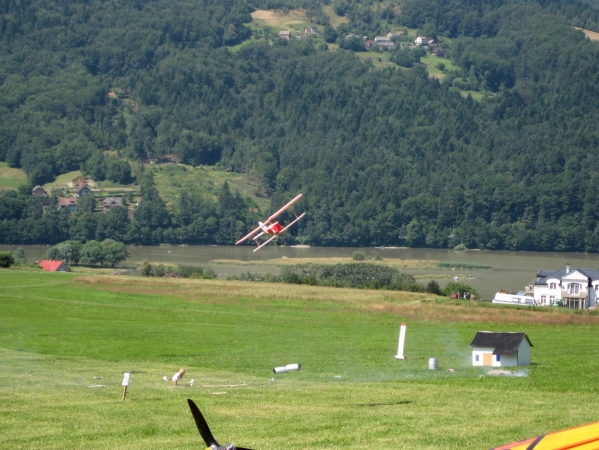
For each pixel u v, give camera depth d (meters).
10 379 145.00
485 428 98.69
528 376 160.38
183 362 181.00
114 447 88.62
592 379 156.75
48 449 88.31
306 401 121.12
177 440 92.12
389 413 109.25
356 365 177.50
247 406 115.25
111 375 154.12
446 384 148.50
